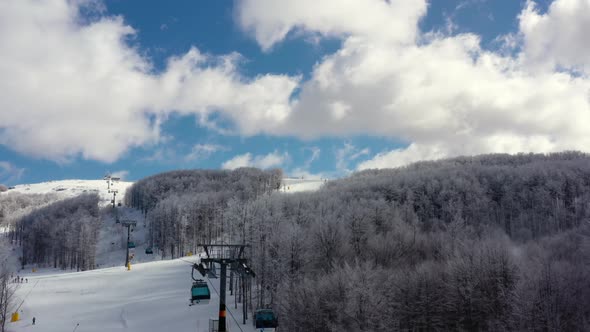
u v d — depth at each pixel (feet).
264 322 179.63
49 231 569.23
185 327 181.78
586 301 199.52
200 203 510.58
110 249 557.74
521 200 472.03
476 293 214.90
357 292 186.09
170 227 494.59
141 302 222.69
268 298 226.38
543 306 186.50
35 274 450.30
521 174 519.19
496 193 508.53
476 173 554.87
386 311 193.57
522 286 193.98
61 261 515.91
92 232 485.15
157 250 528.63
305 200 430.20
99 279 289.33
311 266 241.76
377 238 309.22
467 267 224.53
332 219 301.02
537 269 211.00
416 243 318.45
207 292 209.56
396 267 278.46
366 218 323.16
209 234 489.67
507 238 347.15
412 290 216.74
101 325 191.42
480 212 440.86
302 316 189.26
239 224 293.43
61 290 262.47
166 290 251.80
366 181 591.37
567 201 456.45
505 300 205.36
